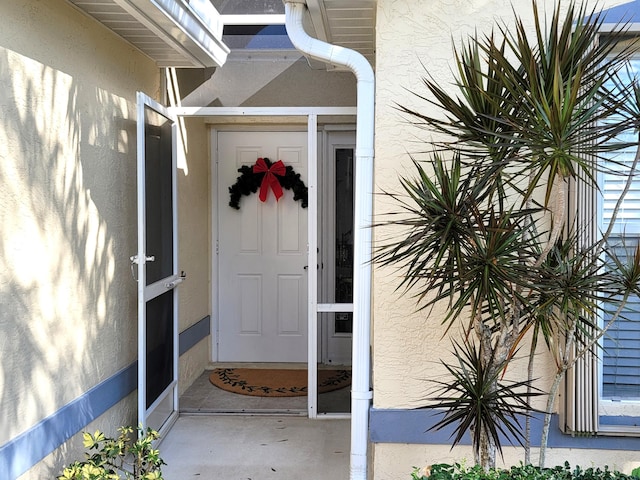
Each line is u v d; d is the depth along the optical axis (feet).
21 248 8.05
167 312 13.34
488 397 7.11
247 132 18.25
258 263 18.52
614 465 9.04
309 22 11.25
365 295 9.60
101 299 10.57
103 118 10.75
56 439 8.76
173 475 11.19
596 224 8.72
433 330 9.32
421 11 9.13
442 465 7.32
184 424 13.84
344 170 15.53
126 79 11.87
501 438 9.30
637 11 8.88
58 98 9.08
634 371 9.20
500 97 6.47
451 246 6.84
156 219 12.35
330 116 14.24
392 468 9.46
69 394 9.34
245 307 18.60
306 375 17.47
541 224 8.95
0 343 7.55
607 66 6.71
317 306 14.17
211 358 18.65
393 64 9.20
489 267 6.60
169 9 10.02
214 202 18.44
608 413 9.16
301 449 12.46
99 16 10.18
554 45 6.31
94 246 10.30
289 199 18.43
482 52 9.04
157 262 12.42
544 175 8.94
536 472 6.98
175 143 13.58
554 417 9.21
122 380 11.26
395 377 9.37
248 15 15.44
